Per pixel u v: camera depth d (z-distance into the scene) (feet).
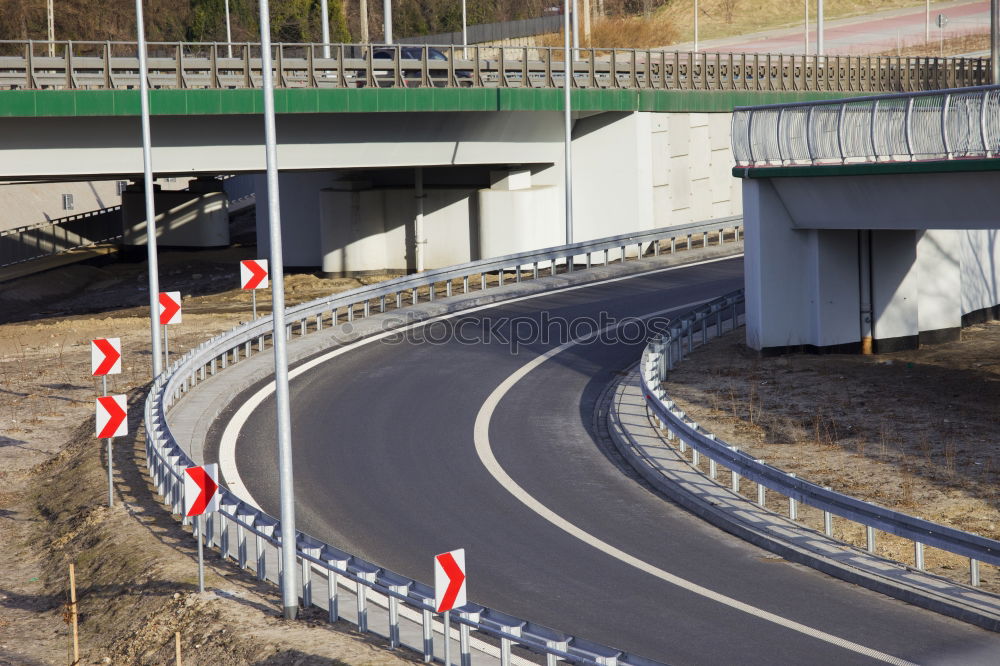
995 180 190.19
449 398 211.20
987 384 210.18
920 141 201.57
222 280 449.06
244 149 334.03
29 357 276.41
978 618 111.86
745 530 140.46
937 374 219.20
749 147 232.94
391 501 157.28
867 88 501.97
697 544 138.62
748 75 470.39
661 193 397.80
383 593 109.40
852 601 119.24
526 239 387.14
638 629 112.47
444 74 385.29
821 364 228.43
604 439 186.09
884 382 213.46
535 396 212.02
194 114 318.04
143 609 126.11
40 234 536.42
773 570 129.29
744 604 118.73
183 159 328.29
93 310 408.87
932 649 106.01
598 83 378.73
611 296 299.99
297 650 106.83
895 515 125.70
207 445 183.42
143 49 218.59
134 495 165.17
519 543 140.15
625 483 163.84
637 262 344.49
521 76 385.09
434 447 182.39
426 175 422.00
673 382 219.61
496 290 305.53
